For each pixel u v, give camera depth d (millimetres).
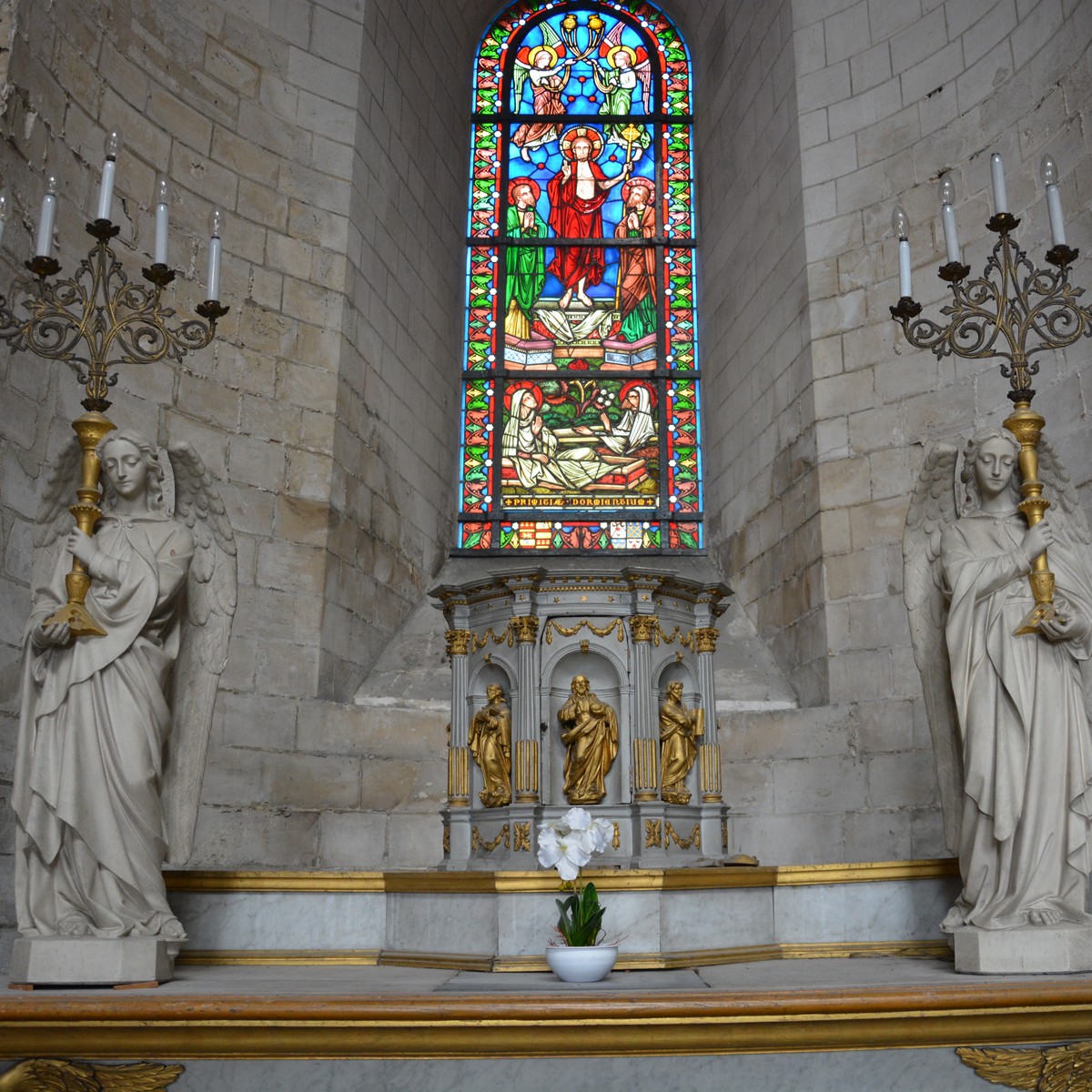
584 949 5105
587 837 5355
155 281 5609
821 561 8688
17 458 6680
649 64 12453
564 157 12102
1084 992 4320
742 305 10523
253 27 9172
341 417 9039
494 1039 4305
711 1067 4367
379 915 6578
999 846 5281
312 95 9477
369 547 9328
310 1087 4328
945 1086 4375
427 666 9227
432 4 11250
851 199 9203
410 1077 4344
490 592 6781
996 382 8047
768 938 6508
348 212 9406
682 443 11234
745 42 10844
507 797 6461
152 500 5867
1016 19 8336
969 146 8555
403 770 8664
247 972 5914
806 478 9023
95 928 5164
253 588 8289
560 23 12516
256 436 8547
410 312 10438
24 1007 4230
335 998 4316
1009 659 5293
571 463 11164
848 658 8438
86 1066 4309
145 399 7898
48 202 5473
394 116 10398
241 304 8672
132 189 8039
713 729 6828
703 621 6969
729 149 11086
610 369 11430
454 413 11180
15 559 6605
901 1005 4297
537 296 11688
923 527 6195
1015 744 5285
